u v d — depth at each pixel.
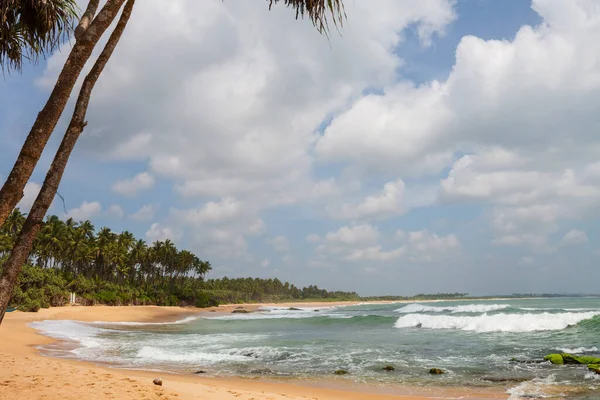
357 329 33.44
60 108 3.42
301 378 13.48
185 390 9.24
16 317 38.00
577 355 17.22
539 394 10.95
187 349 20.59
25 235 3.16
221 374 14.03
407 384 12.54
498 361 16.12
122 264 95.00
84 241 86.50
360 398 10.77
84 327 33.72
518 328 27.39
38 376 8.82
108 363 15.85
